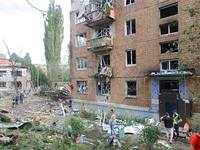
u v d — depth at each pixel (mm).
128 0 14086
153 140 6445
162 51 12133
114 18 14633
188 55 10391
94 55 16656
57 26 32875
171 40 11266
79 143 7379
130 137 8867
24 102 23312
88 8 16109
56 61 33531
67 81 42875
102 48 14875
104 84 16094
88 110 16859
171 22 11367
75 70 18875
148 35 12461
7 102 23141
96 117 13828
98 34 16469
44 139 6848
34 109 17953
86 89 17938
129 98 13586
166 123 8344
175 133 9172
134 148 7125
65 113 15969
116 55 14633
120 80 14297
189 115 9883
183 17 10734
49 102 23188
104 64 16141
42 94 31188
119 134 9016
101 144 7301
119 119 13086
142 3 12820
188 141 8438
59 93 27766
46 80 53344
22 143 5785
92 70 16875
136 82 13148
